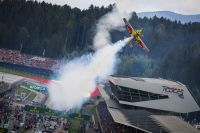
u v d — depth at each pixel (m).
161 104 144.00
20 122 108.88
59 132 107.69
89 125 126.44
